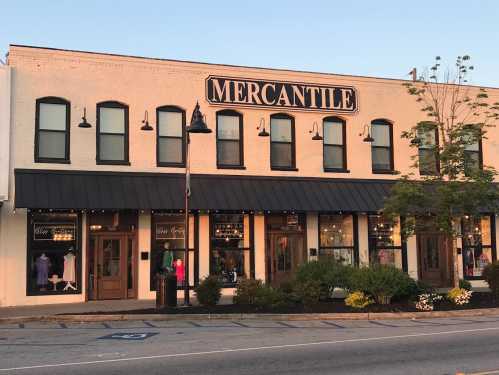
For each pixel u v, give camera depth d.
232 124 22.00
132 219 20.44
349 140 23.42
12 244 18.84
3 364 9.57
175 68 21.28
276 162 22.48
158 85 21.02
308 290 17.17
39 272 19.25
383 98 24.09
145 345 11.49
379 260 23.53
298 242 22.61
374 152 23.95
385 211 19.11
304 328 14.07
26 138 19.20
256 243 21.91
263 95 22.23
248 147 21.97
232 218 21.78
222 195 20.55
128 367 9.25
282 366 9.29
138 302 19.23
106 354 10.46
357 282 17.06
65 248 19.61
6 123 18.95
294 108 22.61
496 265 19.17
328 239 22.97
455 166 18.56
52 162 19.41
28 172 18.97
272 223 22.34
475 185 18.11
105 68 20.42
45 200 18.23
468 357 9.97
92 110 20.12
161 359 9.94
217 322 15.23
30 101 19.38
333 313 16.00
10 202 18.89
